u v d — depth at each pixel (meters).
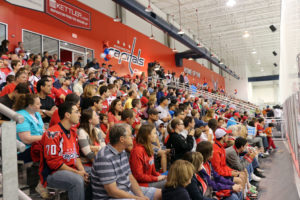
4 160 1.27
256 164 6.01
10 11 8.45
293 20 4.10
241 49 29.05
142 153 3.16
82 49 11.71
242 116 12.27
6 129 1.29
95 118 3.36
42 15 9.62
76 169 2.86
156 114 4.87
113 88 6.47
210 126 5.81
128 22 15.87
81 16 11.62
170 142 4.24
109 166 2.40
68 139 2.77
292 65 4.73
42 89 4.47
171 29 15.12
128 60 14.97
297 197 4.60
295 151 5.56
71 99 3.90
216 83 32.19
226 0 16.00
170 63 20.38
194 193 2.82
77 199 2.51
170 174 2.59
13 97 3.62
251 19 19.39
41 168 2.63
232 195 3.77
